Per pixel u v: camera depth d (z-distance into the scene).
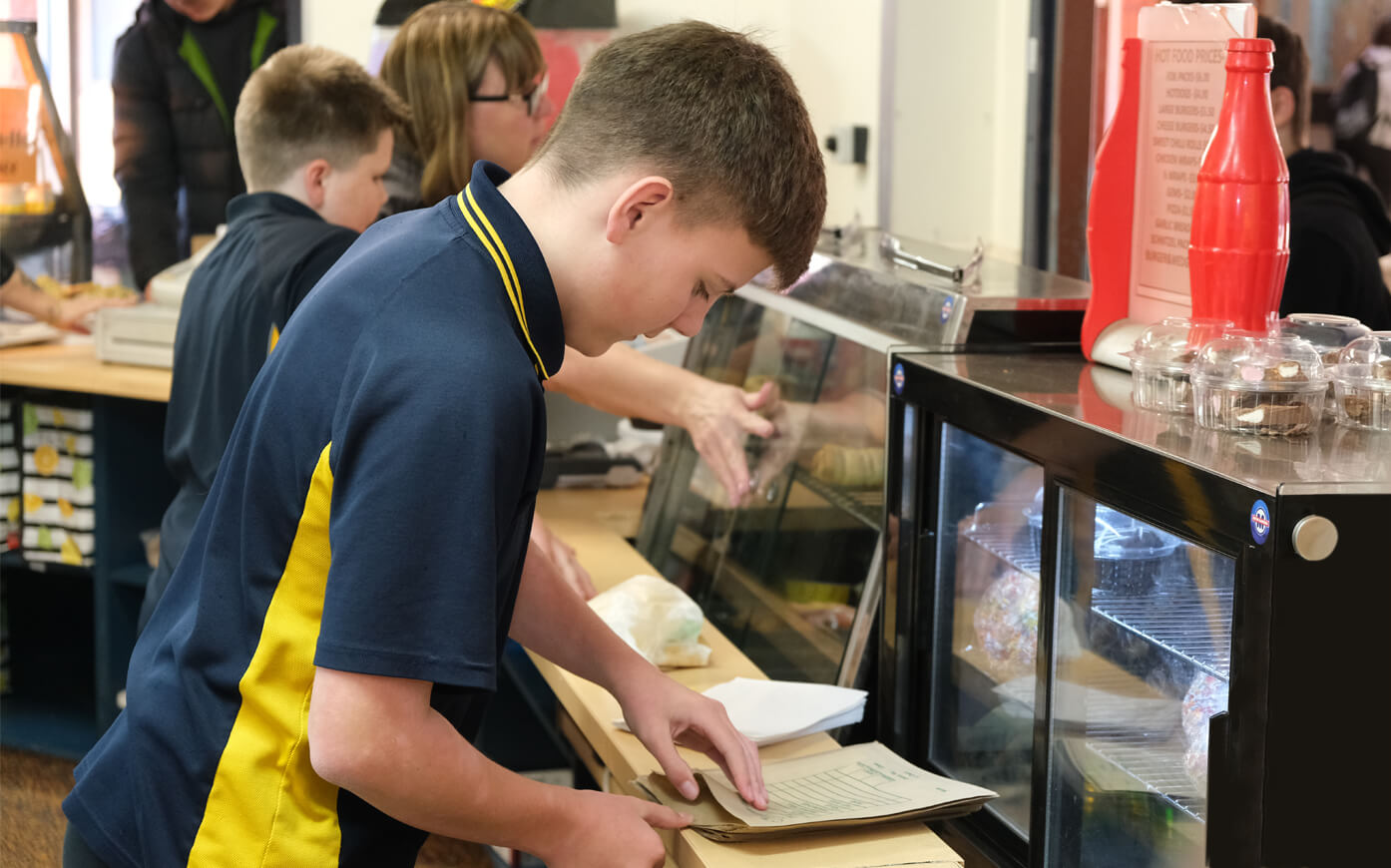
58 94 4.00
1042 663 1.50
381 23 3.96
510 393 1.08
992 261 2.18
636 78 1.16
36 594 4.25
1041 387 1.57
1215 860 1.20
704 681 1.91
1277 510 1.11
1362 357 1.38
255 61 4.14
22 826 3.36
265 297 2.28
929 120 4.06
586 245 1.18
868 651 1.88
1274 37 2.64
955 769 1.82
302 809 1.21
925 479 1.77
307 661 1.17
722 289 1.24
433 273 1.12
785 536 2.26
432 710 1.13
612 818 1.28
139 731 1.27
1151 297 1.68
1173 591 1.39
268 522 1.17
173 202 4.13
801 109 1.22
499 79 2.84
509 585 1.23
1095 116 3.63
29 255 3.95
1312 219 2.54
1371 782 1.16
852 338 2.01
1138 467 1.29
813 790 1.49
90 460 3.69
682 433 2.79
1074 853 1.54
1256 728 1.15
